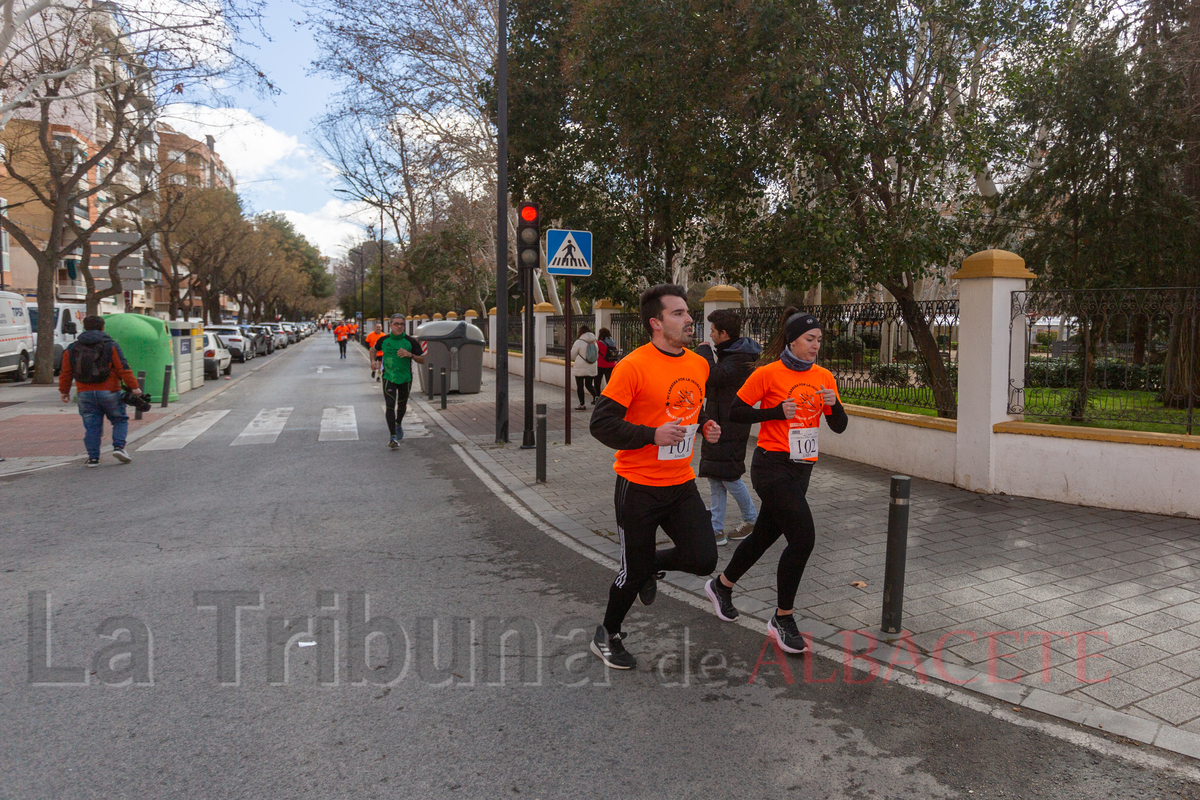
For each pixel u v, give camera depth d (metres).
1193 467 6.10
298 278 76.38
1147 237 10.05
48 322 19.36
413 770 2.90
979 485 7.14
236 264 50.66
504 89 10.24
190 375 18.81
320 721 3.26
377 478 8.63
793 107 9.54
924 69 10.09
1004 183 12.06
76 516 6.88
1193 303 6.11
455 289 31.38
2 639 4.13
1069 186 10.45
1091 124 10.05
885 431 8.33
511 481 8.34
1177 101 10.15
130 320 15.53
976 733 3.17
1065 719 3.27
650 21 10.62
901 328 8.34
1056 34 10.20
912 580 4.93
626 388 3.39
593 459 9.61
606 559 5.66
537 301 22.78
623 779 2.85
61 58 16.27
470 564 5.53
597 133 12.71
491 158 19.20
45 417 13.45
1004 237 11.77
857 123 9.66
